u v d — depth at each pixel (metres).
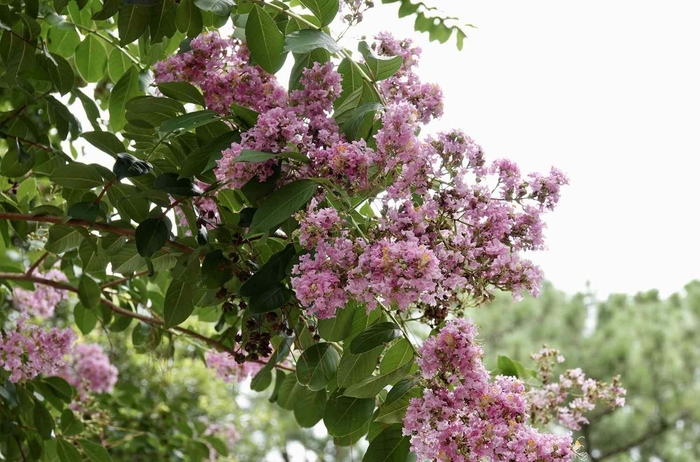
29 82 1.48
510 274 1.14
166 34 1.32
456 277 1.11
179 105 1.29
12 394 1.53
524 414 1.12
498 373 1.48
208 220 1.30
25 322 1.56
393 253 1.07
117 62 1.58
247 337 1.30
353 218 1.17
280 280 1.17
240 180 1.17
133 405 2.41
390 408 1.20
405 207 1.11
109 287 1.73
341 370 1.21
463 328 1.12
